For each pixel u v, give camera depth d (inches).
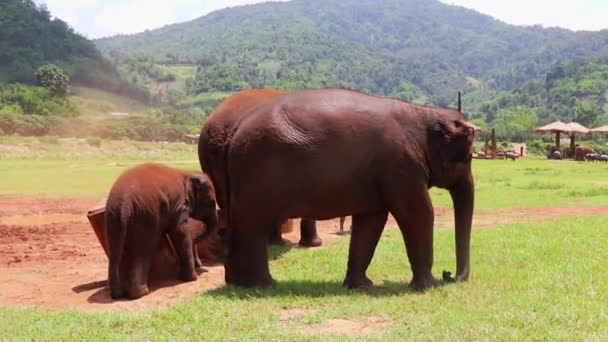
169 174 383.2
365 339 247.4
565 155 2443.4
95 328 274.2
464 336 247.0
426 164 342.0
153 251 362.9
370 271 391.9
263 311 294.0
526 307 287.0
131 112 4813.0
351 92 341.1
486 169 1577.3
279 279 374.3
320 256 447.8
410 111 342.3
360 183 329.7
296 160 322.7
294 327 270.5
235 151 333.7
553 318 267.7
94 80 5551.2
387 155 329.1
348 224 653.3
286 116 327.6
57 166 1619.1
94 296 351.3
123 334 265.7
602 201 797.9
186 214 387.5
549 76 6747.1
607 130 2390.5
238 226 337.7
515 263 400.8
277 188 325.4
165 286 374.3
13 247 512.7
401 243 488.4
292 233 583.8
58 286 376.8
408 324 268.7
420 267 339.9
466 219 360.8
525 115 4574.3
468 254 360.5
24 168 1526.8
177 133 3363.7
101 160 1980.8
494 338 243.4
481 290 326.3
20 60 5167.3
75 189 1018.7
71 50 5925.2
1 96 3649.1
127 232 346.9
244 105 442.9
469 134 347.9
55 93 4259.4
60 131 3004.4
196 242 408.8
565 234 509.0
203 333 262.4
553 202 796.6
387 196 331.6
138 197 350.6
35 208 791.1
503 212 708.7
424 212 336.8
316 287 346.0
